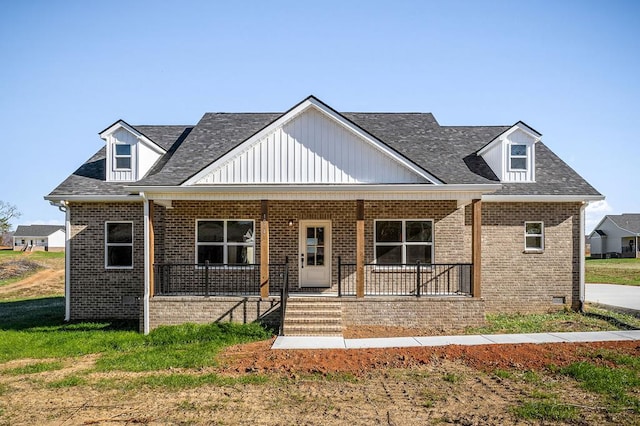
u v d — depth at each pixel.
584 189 16.62
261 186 13.77
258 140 14.73
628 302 18.80
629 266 42.88
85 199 15.88
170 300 13.77
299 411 7.46
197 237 15.88
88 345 12.22
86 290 16.22
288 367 9.70
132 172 16.70
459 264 13.83
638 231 60.25
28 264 41.66
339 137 14.77
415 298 13.70
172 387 8.68
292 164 14.70
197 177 14.30
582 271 16.52
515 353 10.38
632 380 8.52
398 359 10.13
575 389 8.31
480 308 13.64
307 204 15.85
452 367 9.64
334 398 8.01
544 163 18.25
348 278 15.73
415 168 14.37
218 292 15.54
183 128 20.00
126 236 16.39
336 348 11.07
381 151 14.62
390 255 15.88
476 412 7.32
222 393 8.34
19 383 9.15
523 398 7.90
